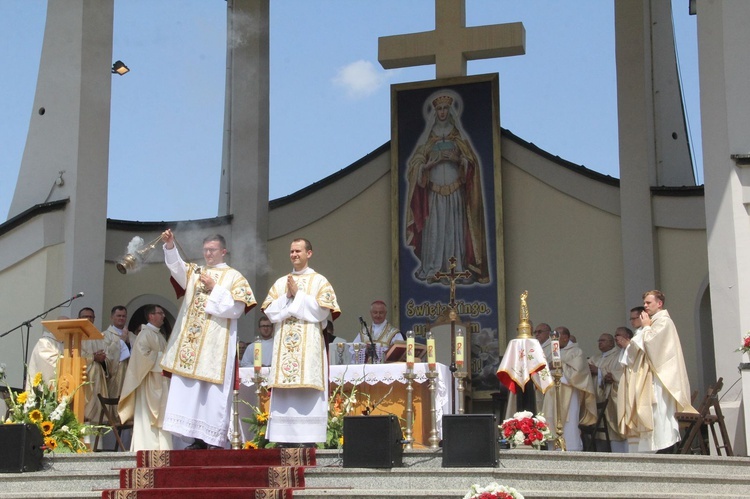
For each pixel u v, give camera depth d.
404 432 11.74
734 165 13.45
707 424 12.39
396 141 19.77
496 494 8.76
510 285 19.17
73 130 16.66
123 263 10.95
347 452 9.91
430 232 19.31
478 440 9.88
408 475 9.73
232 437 11.52
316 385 10.70
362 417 9.92
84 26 16.89
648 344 12.14
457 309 18.95
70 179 16.56
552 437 10.91
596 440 15.61
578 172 19.11
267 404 12.21
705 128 13.80
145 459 10.52
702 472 10.44
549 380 12.04
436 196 19.39
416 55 19.83
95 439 13.42
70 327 11.88
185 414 11.02
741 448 12.75
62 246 16.47
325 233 20.00
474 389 18.58
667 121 19.41
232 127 19.86
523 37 19.47
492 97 19.44
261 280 19.36
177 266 11.34
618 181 18.80
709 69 13.86
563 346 14.87
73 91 16.80
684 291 17.95
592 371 15.30
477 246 19.06
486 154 19.31
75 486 10.15
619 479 9.72
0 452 10.41
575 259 18.92
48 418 11.42
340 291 19.78
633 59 18.69
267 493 9.48
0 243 16.97
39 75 17.23
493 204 19.12
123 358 14.59
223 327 11.28
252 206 19.42
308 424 10.77
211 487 9.80
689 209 18.03
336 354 13.20
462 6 19.95
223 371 11.18
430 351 11.01
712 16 13.90
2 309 16.84
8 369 16.55
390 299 19.55
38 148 17.03
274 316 10.99
